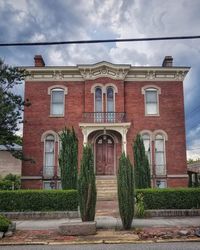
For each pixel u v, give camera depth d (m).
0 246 9.59
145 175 19.27
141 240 10.03
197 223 13.27
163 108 25.02
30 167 23.89
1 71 19.77
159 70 25.12
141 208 15.25
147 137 24.58
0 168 32.34
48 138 24.44
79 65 24.55
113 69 24.98
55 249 8.96
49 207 16.16
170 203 16.19
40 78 25.19
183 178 24.05
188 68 25.30
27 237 10.65
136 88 25.25
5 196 16.17
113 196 20.88
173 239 10.09
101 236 10.68
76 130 24.44
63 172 18.70
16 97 19.98
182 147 24.48
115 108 24.53
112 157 24.52
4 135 19.53
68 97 24.95
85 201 12.43
